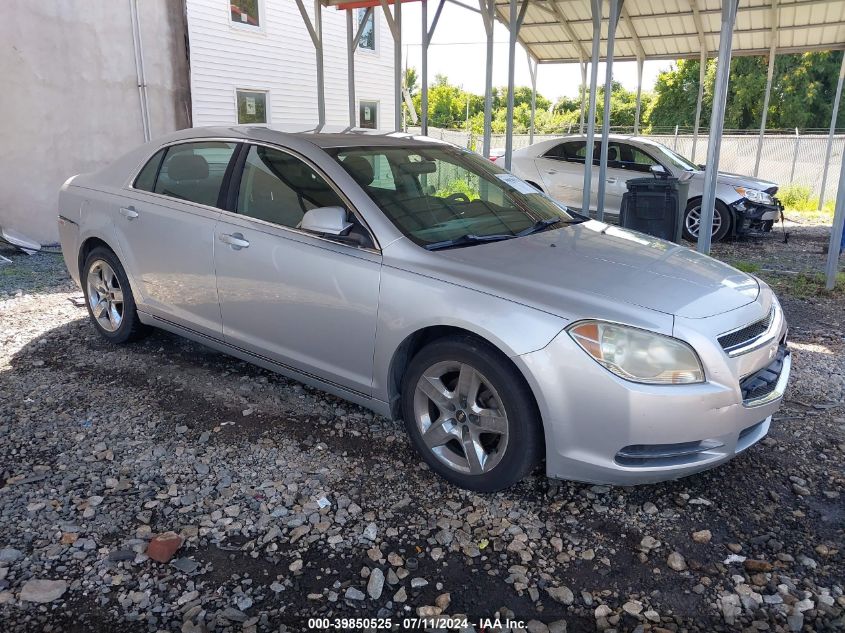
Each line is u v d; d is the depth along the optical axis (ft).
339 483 10.59
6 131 29.14
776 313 11.03
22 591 8.11
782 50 45.03
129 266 14.99
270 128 13.65
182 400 13.46
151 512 9.76
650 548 9.15
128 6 32.83
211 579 8.43
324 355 11.77
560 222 13.39
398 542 9.21
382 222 11.07
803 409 13.32
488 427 9.93
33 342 16.71
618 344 9.00
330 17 52.39
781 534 9.45
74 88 31.22
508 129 30.17
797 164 57.11
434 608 8.02
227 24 44.11
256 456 11.35
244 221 12.70
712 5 38.65
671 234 27.50
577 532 9.48
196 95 42.83
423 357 10.43
